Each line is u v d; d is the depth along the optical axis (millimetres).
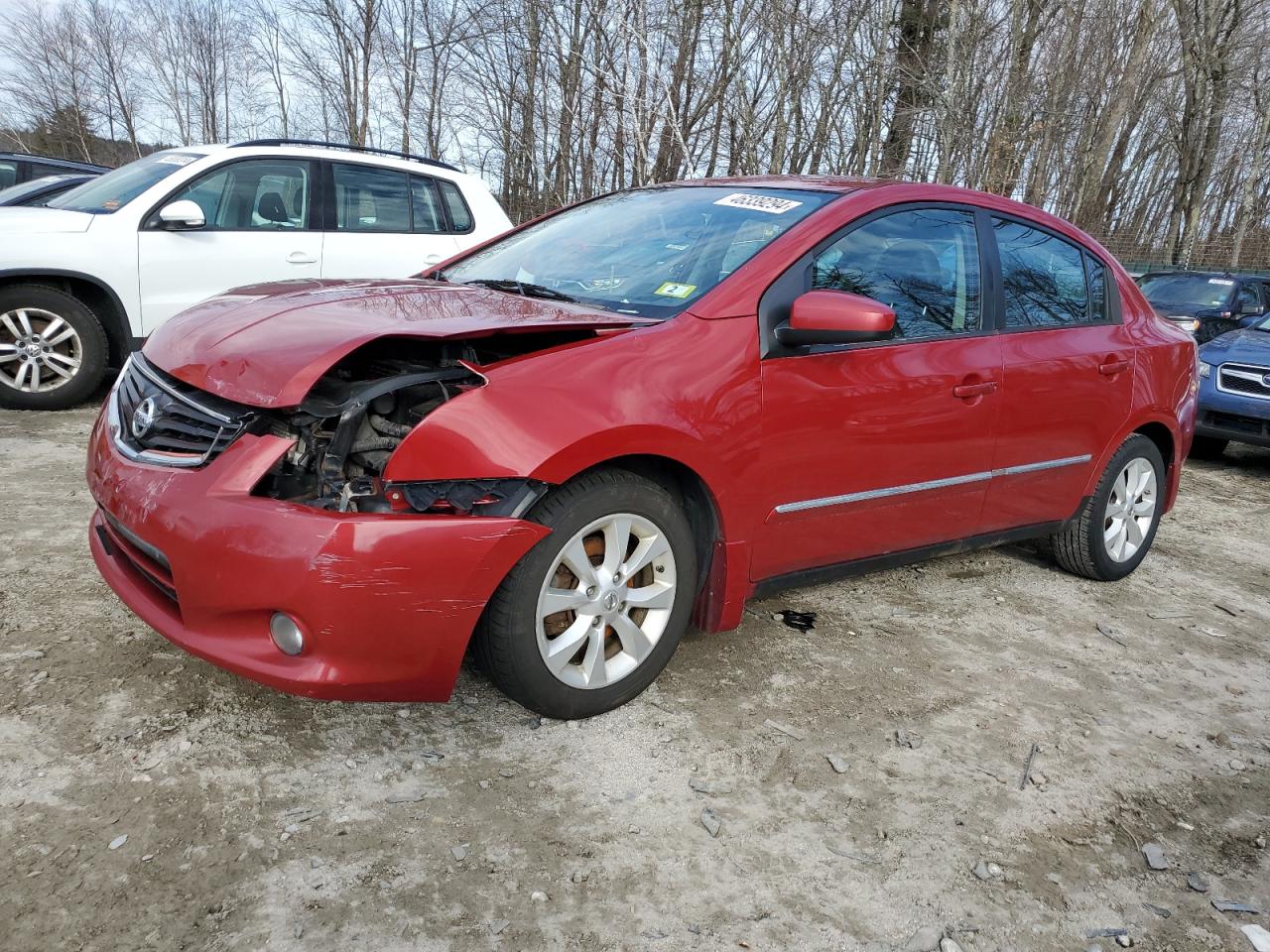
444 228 7398
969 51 15508
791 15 14789
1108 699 3436
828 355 3176
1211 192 33562
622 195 4219
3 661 2906
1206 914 2344
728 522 2994
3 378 6090
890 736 3004
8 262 5867
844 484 3283
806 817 2549
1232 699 3541
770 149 17219
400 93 19625
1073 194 23953
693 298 3055
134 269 6227
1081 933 2238
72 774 2422
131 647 3068
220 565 2355
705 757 2777
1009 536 4145
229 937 1969
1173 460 4844
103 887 2064
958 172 16359
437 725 2807
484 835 2354
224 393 2561
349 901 2096
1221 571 5156
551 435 2518
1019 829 2600
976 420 3652
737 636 3621
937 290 3623
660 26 11938
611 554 2773
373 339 2506
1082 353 4113
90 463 2928
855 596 4184
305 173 6836
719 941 2092
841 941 2131
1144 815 2730
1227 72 22750
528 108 16375
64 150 32656
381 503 2436
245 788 2436
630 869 2285
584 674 2812
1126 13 23188
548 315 2895
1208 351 8242
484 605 2502
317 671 2371
